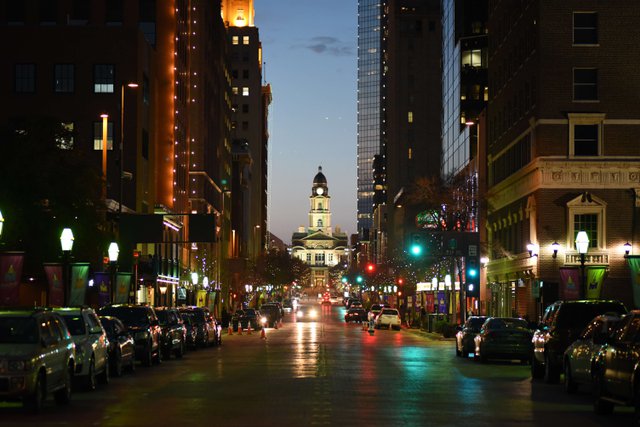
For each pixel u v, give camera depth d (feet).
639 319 67.97
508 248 246.47
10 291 113.91
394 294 437.58
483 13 362.12
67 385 79.00
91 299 185.26
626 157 208.54
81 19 293.84
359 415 70.64
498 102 263.90
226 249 483.92
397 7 617.62
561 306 103.19
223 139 468.75
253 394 87.45
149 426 64.34
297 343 205.26
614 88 209.46
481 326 147.64
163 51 315.37
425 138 609.42
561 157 209.15
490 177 274.77
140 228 200.03
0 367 70.13
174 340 145.38
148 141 275.59
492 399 84.17
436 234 222.69
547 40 210.59
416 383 100.58
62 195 148.15
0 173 145.18
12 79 254.06
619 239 207.72
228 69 506.48
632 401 65.67
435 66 610.65
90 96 254.06
